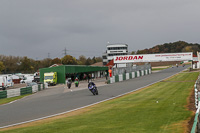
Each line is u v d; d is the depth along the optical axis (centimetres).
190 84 2745
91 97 2081
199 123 709
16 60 10625
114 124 906
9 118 1317
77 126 920
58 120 1120
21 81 7006
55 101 1991
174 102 1392
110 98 1930
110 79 3969
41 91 3597
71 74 6200
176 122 871
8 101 2397
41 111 1488
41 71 5803
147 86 2909
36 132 870
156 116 1005
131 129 802
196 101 1120
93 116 1137
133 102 1552
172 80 3697
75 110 1427
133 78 4994
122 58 6644
